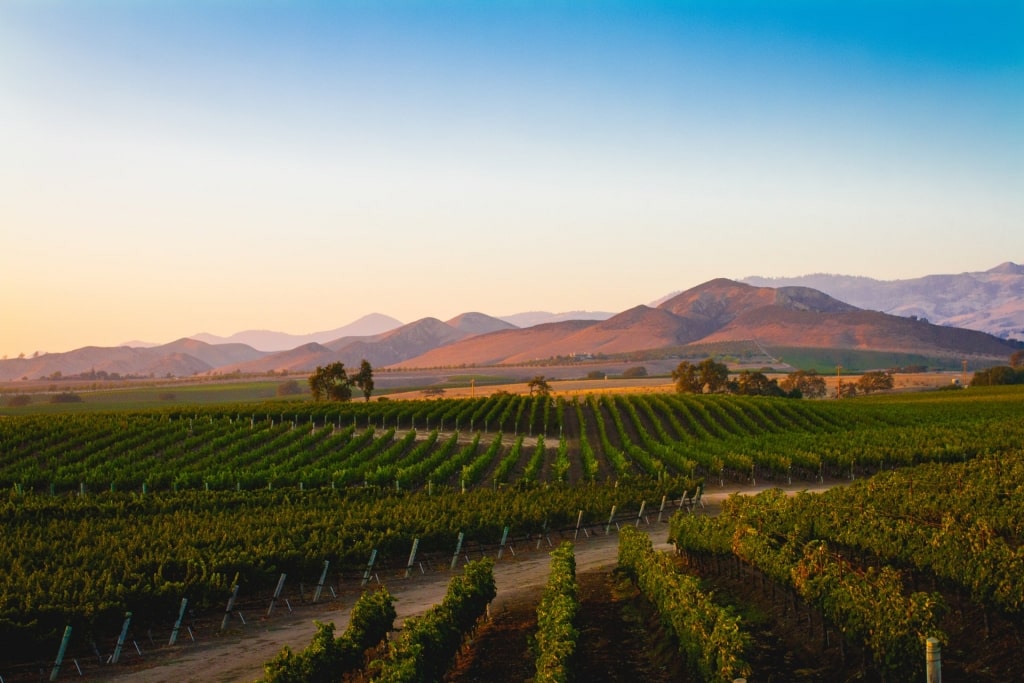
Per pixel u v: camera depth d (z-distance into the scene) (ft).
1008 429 219.82
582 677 75.25
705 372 516.73
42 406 575.38
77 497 149.89
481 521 131.34
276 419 295.89
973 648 72.95
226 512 138.31
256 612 101.91
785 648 79.71
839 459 204.85
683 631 73.82
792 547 91.81
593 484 178.50
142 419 255.09
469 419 305.32
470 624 86.43
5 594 86.74
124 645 88.94
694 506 173.99
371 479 180.04
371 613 78.23
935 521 113.50
